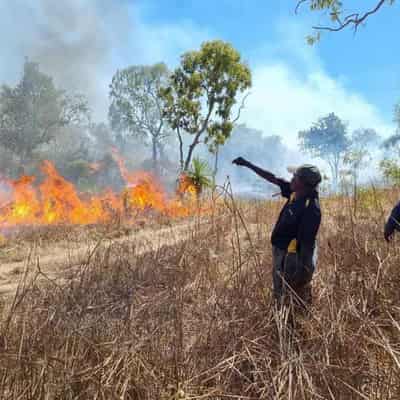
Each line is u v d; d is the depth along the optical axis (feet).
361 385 8.51
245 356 8.95
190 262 15.33
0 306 12.65
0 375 8.45
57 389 8.27
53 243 30.73
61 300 11.91
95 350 9.12
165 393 8.39
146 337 9.45
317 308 11.45
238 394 8.57
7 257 26.17
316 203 11.86
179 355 9.27
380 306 10.82
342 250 14.99
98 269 16.16
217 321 10.65
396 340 9.70
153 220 41.73
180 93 91.61
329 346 9.25
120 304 12.00
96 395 7.97
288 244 11.91
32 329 9.96
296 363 8.53
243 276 13.32
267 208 25.85
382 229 16.69
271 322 10.55
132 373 8.50
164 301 11.58
